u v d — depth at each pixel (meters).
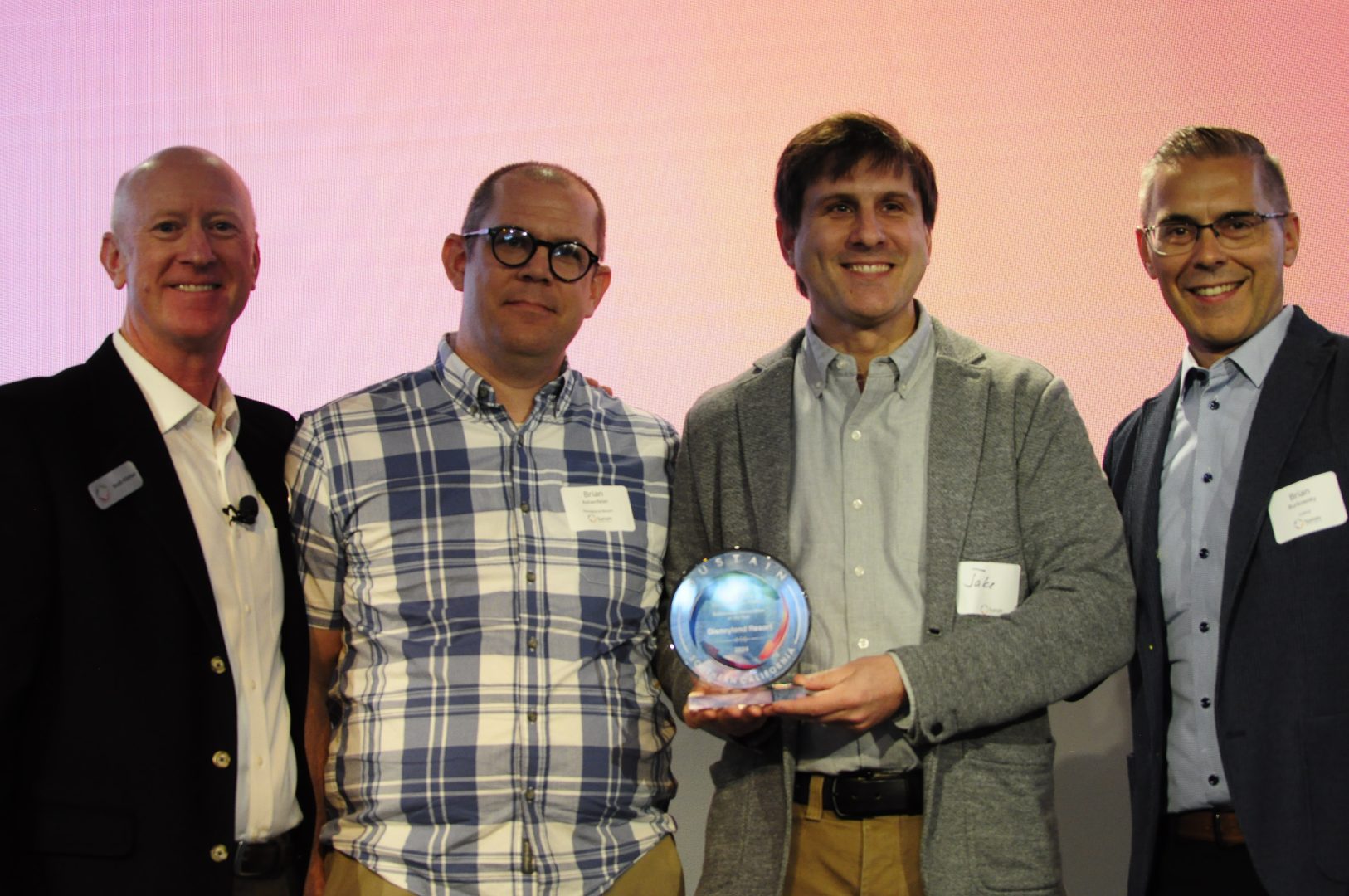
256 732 1.99
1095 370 2.71
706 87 2.89
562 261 2.24
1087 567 2.00
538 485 2.21
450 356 2.28
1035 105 2.80
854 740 2.00
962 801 1.92
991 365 2.14
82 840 1.77
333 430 2.21
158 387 2.06
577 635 2.12
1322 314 2.68
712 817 2.12
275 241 2.91
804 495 2.14
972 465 2.04
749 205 2.85
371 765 2.05
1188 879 2.08
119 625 1.85
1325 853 1.86
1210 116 2.75
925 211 2.19
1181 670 2.13
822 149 2.15
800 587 1.99
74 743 1.80
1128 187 2.75
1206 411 2.20
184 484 2.03
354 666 2.15
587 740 2.08
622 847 2.08
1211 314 2.19
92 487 1.89
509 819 2.01
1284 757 1.92
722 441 2.23
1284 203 2.22
